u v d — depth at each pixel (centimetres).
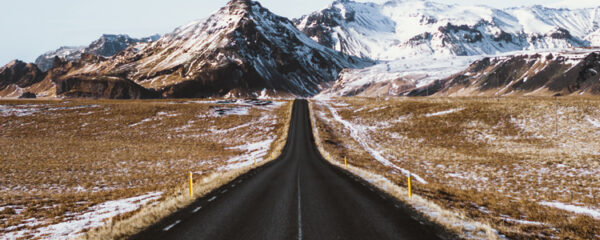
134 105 9325
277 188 1686
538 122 5469
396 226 938
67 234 1136
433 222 986
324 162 3447
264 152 5031
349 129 6975
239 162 4209
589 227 1137
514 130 5372
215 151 5362
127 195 2019
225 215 1098
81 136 6644
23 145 5553
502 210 1414
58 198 1947
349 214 1084
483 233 889
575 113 5503
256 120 8312
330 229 907
